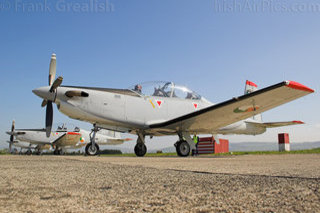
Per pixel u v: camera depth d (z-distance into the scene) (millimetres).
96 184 1428
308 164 2996
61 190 1227
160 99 8359
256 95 6137
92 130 8305
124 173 2018
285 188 1176
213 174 1866
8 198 1026
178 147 8094
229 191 1139
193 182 1454
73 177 1771
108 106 7602
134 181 1537
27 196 1072
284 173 1862
